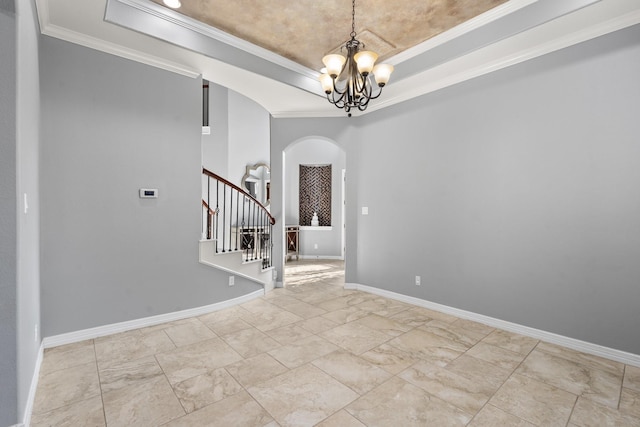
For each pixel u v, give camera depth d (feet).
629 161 8.02
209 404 6.30
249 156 23.71
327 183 25.62
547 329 9.41
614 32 8.18
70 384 6.97
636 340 7.95
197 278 11.54
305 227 25.35
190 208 11.32
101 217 9.52
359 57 7.39
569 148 8.96
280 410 6.14
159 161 10.57
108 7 7.95
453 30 9.84
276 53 11.42
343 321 11.02
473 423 5.81
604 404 6.39
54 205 8.76
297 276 18.53
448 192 11.83
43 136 8.57
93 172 9.37
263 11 8.99
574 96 8.85
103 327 9.57
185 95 11.11
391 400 6.48
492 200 10.61
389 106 13.91
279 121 15.74
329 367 7.80
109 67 9.57
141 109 10.19
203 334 9.80
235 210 22.63
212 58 10.12
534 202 9.66
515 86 10.01
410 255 13.15
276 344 9.11
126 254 9.98
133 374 7.42
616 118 8.19
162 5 8.76
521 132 9.91
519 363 8.07
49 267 8.71
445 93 11.86
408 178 13.19
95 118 9.37
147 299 10.40
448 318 11.39
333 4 8.67
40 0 7.35
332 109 15.06
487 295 10.77
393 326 10.55
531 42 9.15
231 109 22.57
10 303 5.19
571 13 7.79
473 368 7.80
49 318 8.72
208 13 9.11
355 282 15.52
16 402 5.24
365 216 15.03
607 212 8.36
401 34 10.14
